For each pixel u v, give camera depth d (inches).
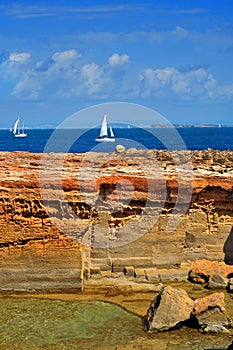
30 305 938.1
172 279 1047.0
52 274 998.4
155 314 830.5
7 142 4205.2
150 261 1082.1
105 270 1069.8
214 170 1218.6
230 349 757.9
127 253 1085.1
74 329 842.2
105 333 827.4
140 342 794.8
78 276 995.9
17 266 1000.9
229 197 1114.1
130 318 880.9
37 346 785.6
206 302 834.2
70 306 931.3
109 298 967.0
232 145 3491.6
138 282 1036.5
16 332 833.5
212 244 1119.0
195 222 1115.9
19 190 1000.9
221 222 1124.5
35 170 1093.8
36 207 1002.1
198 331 826.2
